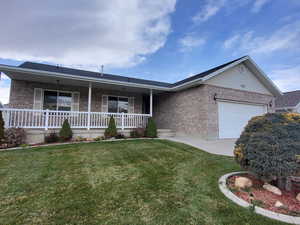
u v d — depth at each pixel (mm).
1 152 5211
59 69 9609
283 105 15031
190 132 9344
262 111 11016
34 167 3941
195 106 9156
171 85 11961
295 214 2207
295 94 16094
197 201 2537
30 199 2527
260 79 10891
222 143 7660
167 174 3682
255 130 3279
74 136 7598
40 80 8484
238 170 4004
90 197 2611
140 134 8922
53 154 5090
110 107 10898
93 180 3283
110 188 2943
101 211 2238
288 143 2709
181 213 2223
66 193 2732
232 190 2912
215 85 8977
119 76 12398
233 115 9586
